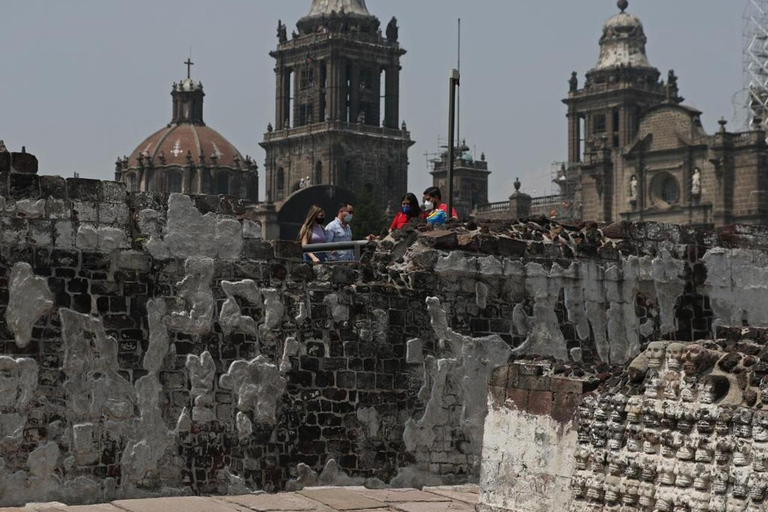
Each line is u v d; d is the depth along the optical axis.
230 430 34.97
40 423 32.09
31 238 32.28
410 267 39.44
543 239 42.34
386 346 37.97
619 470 28.34
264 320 35.75
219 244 35.16
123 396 33.31
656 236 44.97
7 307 31.86
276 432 35.75
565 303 42.28
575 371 30.66
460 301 39.84
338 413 36.88
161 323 34.00
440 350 39.12
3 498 31.55
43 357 32.22
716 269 46.34
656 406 27.66
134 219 33.91
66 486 32.38
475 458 39.53
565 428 29.94
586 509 28.86
